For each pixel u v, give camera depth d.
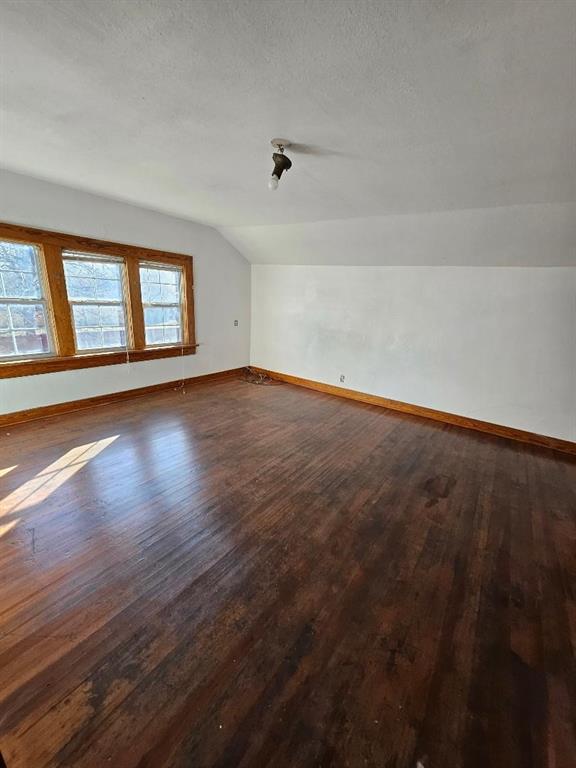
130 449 3.17
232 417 4.07
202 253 4.96
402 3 0.99
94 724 1.20
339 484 2.77
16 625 1.53
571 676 1.43
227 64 1.32
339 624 1.61
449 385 4.14
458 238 3.41
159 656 1.43
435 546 2.14
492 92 1.38
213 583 1.80
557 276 3.34
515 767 1.14
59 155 2.45
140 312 4.38
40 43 1.25
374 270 4.47
